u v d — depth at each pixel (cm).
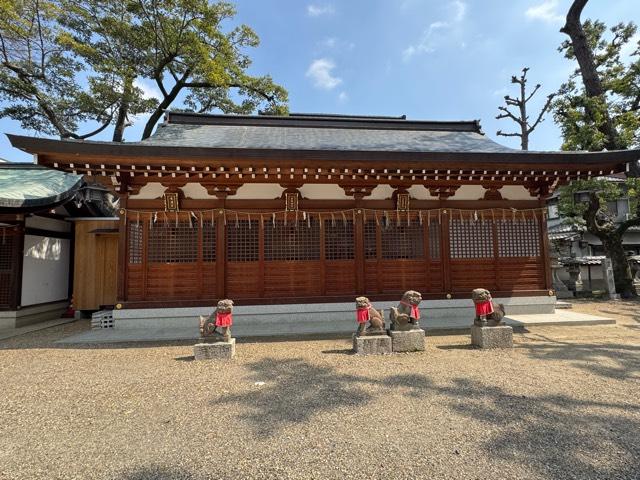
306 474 252
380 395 404
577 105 1397
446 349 611
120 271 805
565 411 356
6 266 936
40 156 682
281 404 381
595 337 697
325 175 822
